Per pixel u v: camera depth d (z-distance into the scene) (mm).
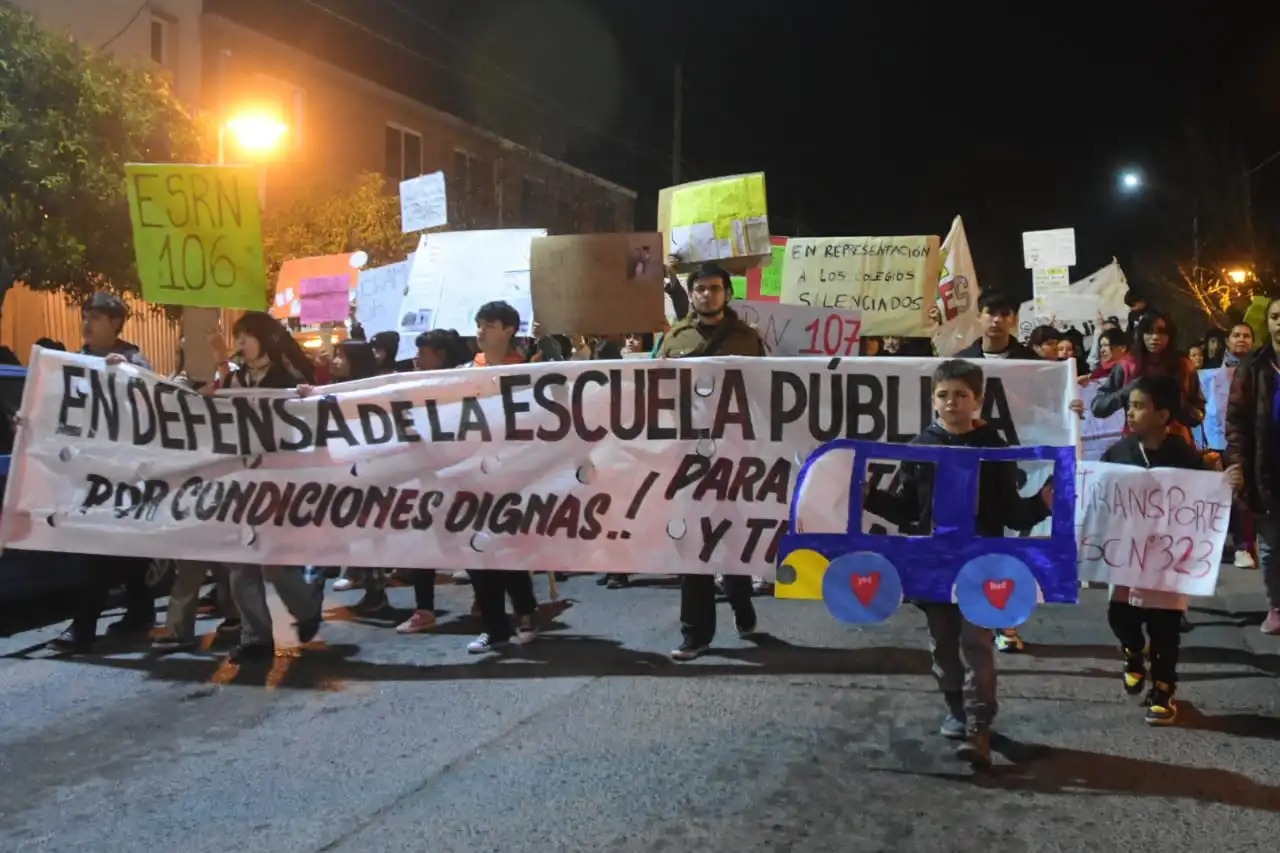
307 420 6043
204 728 4973
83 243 12320
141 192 6008
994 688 4328
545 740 4688
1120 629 5168
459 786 4195
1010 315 6184
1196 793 4020
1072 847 3602
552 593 7672
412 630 6762
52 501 6223
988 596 4297
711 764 4371
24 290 16766
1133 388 5027
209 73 20062
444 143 26656
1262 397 5793
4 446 7027
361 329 10023
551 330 6879
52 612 7715
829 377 5559
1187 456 4938
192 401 6148
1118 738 4609
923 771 4270
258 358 6281
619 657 6008
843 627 6605
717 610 7188
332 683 5641
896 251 8227
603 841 3695
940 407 4508
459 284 8617
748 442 5625
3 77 11695
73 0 16547
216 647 6465
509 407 5859
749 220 7250
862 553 4426
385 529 5949
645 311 6789
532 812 3941
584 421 5781
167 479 6145
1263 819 3791
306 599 6293
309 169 22266
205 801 4113
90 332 6520
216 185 5977
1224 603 7113
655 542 5695
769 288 9750
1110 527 4898
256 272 6016
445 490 5902
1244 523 8250
